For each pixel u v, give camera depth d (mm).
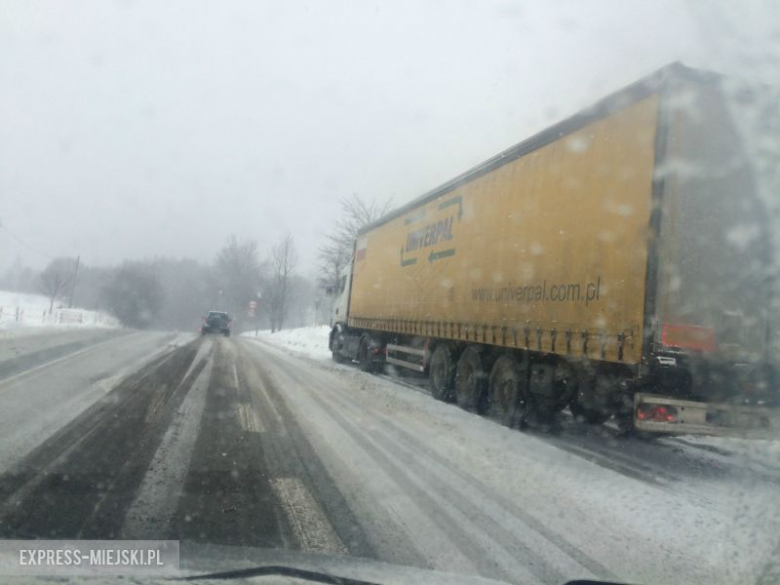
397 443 8039
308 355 24797
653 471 7508
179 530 4637
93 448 6711
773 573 4453
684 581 4305
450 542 4801
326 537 4738
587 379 8617
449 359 12797
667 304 7203
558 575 4324
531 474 6891
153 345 22312
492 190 11219
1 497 5043
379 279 17484
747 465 8023
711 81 7441
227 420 8750
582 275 8469
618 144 8008
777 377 7434
